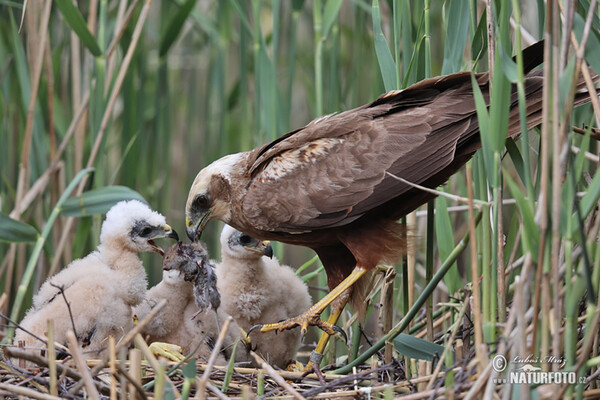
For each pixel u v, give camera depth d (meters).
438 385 7.07
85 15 12.92
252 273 9.88
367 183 8.62
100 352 8.83
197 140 15.77
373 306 10.55
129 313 9.22
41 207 12.20
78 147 11.74
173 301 9.61
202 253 9.09
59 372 7.49
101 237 9.52
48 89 11.45
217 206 9.62
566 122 6.48
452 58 8.84
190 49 15.41
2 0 11.51
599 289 7.11
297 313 10.35
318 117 10.61
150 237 9.30
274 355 10.10
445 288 11.43
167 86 12.83
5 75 12.31
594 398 7.07
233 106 14.25
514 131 8.20
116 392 7.26
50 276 10.88
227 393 8.27
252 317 9.97
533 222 6.50
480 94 7.12
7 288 11.36
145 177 12.78
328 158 8.83
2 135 11.93
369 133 8.74
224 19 13.00
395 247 8.80
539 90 8.30
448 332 9.14
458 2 8.75
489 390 6.46
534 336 6.59
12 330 10.11
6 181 11.71
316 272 10.64
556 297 6.48
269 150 9.33
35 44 11.45
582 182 9.20
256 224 9.17
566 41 6.50
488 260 7.35
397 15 9.09
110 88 11.24
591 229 7.85
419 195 8.89
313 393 7.66
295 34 11.52
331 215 8.77
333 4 10.70
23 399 7.10
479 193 8.89
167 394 6.99
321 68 10.89
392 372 8.51
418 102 8.87
